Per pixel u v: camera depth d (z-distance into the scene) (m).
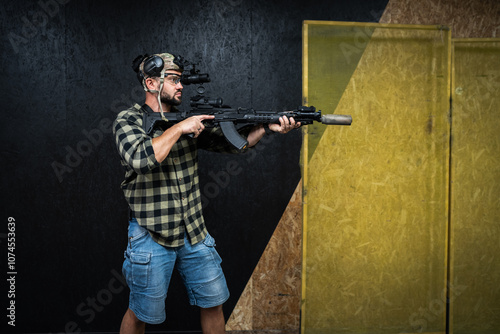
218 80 2.35
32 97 2.30
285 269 2.43
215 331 1.91
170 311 2.40
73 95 2.31
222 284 1.89
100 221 2.37
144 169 1.57
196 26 2.32
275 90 2.37
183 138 1.79
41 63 2.29
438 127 2.34
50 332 2.38
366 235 2.36
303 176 2.26
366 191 2.35
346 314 2.37
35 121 2.31
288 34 2.35
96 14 2.29
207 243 1.87
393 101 2.32
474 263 2.39
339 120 1.78
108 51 2.30
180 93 1.80
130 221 1.80
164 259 1.76
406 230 2.37
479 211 2.38
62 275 2.37
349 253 2.36
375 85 2.31
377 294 2.38
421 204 2.37
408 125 2.34
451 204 2.34
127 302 2.40
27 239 2.35
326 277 2.36
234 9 2.33
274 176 2.40
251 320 2.44
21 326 2.38
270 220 2.41
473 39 2.32
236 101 2.36
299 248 2.43
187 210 1.79
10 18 2.27
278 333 2.42
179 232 1.77
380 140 2.33
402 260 2.38
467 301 2.39
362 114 2.32
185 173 1.79
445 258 2.36
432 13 2.37
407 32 2.30
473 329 2.39
